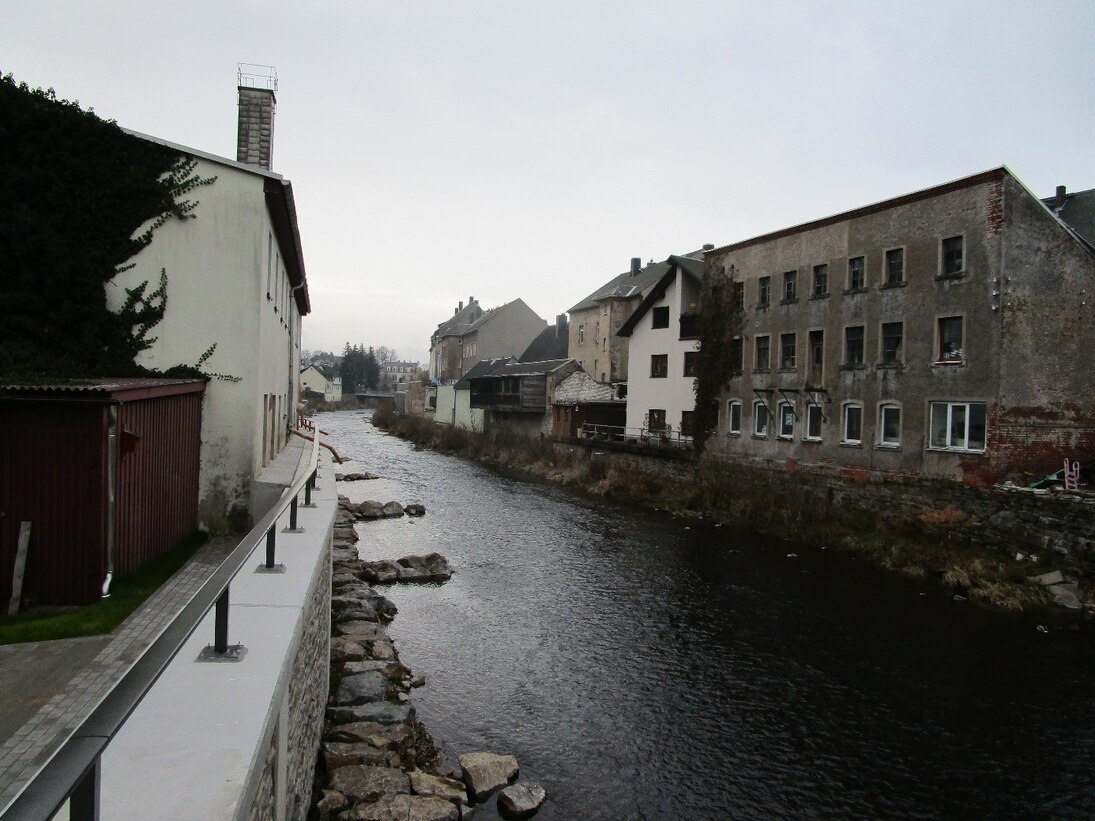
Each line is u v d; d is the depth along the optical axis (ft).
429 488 97.19
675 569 57.00
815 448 78.79
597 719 32.24
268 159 55.52
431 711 31.89
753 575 55.52
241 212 40.52
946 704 34.47
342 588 45.91
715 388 93.76
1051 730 32.14
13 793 13.19
